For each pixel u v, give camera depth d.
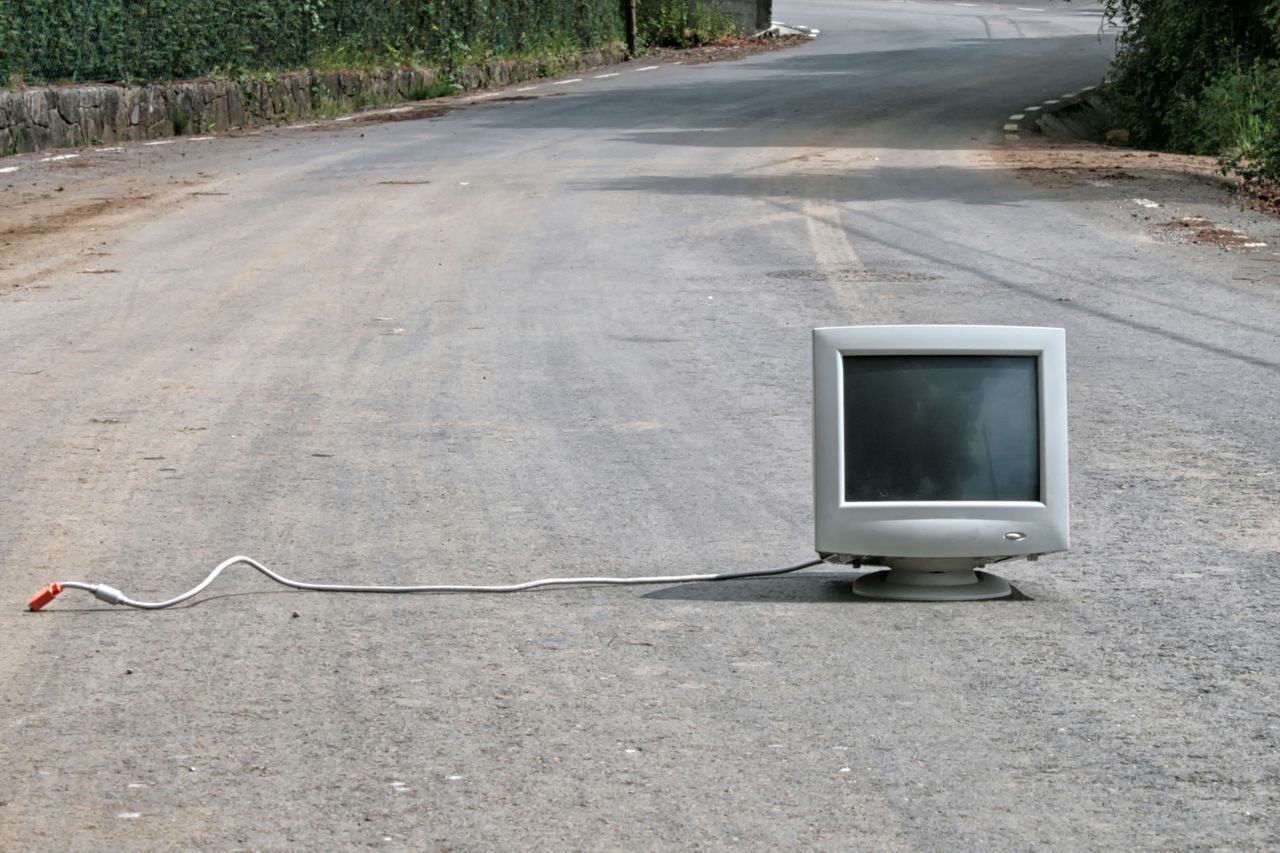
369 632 4.97
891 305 11.47
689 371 9.38
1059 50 46.09
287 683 4.51
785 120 27.73
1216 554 5.83
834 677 4.54
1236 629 4.96
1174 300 11.73
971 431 5.27
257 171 20.34
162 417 8.16
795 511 6.50
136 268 13.17
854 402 5.28
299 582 5.48
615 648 4.81
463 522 6.32
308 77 29.97
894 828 3.55
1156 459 7.30
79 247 14.28
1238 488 6.79
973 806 3.66
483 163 21.11
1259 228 15.47
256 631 4.98
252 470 7.13
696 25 49.06
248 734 4.12
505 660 4.70
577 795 3.74
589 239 14.70
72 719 4.24
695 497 6.72
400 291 12.11
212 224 15.72
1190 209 16.73
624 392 8.82
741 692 4.42
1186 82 26.08
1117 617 5.10
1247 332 10.50
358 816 3.63
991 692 4.41
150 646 4.84
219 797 3.74
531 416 8.24
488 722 4.20
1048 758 3.94
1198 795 3.72
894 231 15.19
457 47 36.81
